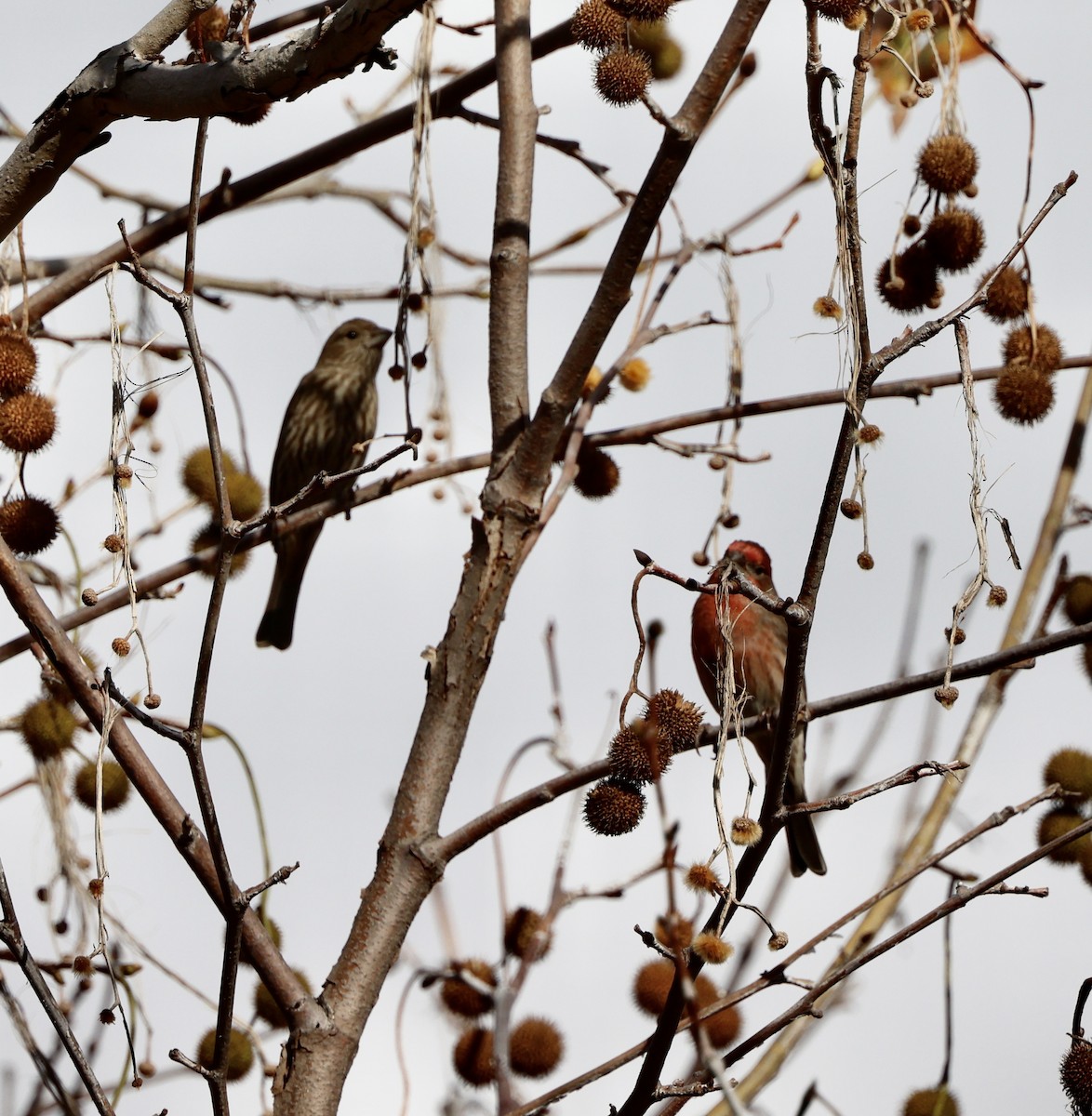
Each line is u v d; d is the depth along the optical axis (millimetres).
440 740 7602
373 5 7465
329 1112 7160
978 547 6535
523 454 7703
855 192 6355
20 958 6633
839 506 6477
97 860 6434
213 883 7414
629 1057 7395
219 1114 6555
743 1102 8484
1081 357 9844
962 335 6645
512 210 8219
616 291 7406
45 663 9406
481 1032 9531
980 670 8055
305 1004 7285
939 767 6668
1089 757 9367
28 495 9156
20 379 8820
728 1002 6969
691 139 7008
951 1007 8703
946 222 9094
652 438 10789
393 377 9188
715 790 6480
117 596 10000
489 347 8070
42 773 9102
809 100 6500
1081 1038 7527
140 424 10617
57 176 8609
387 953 7387
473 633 7641
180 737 6570
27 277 10398
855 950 9172
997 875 7156
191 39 9789
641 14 8305
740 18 6914
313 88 7895
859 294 6344
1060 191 6762
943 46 9156
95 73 8305
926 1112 8906
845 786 9523
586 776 7480
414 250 9109
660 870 8891
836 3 6488
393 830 7531
